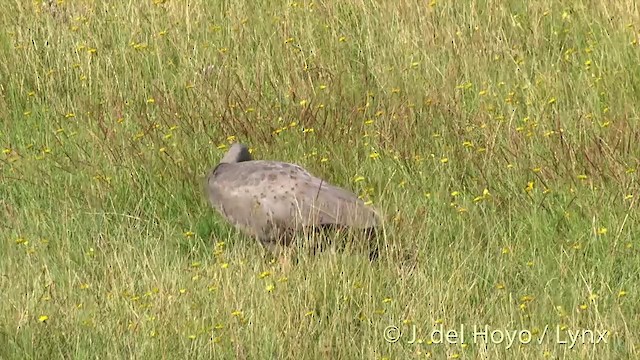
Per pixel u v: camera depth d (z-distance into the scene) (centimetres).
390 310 1670
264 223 1819
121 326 1625
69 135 2227
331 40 2511
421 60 2434
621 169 2012
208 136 2189
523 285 1761
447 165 2053
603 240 1847
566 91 2283
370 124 2205
